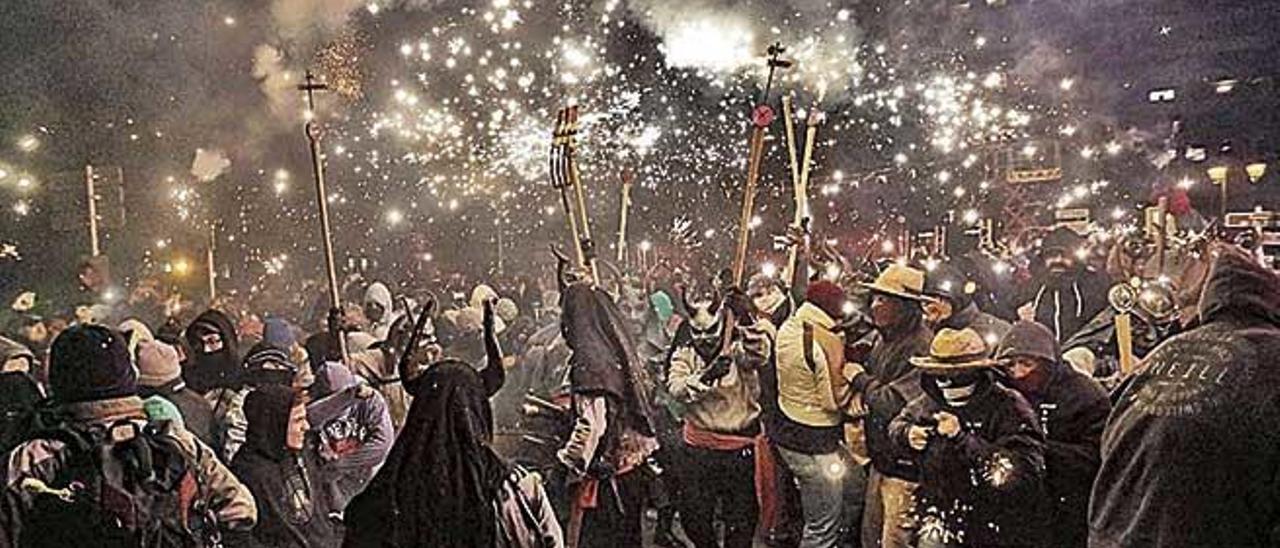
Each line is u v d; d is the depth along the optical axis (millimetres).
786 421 6996
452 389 4078
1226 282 4078
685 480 7184
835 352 6965
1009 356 5312
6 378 6836
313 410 6238
